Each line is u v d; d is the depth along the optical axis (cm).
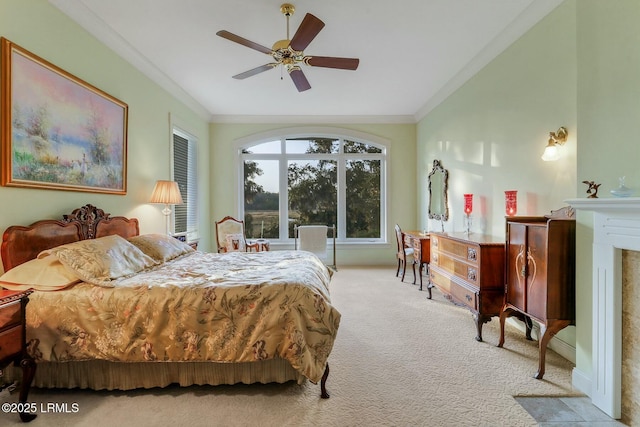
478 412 175
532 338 269
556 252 203
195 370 197
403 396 190
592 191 183
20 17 210
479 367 223
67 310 185
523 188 290
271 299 190
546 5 253
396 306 356
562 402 185
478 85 366
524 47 286
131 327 185
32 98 216
